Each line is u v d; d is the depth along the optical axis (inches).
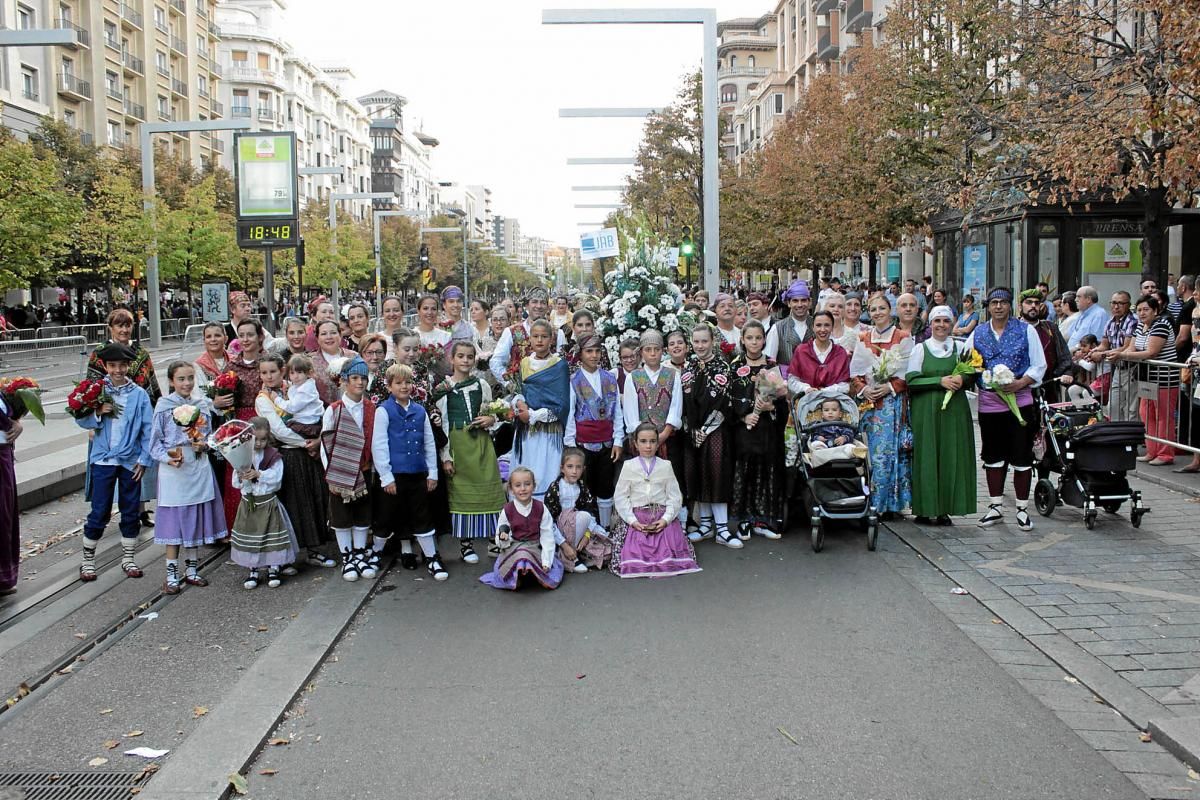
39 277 1288.1
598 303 379.9
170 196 1691.7
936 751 166.1
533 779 158.1
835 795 151.9
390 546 313.3
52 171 1071.6
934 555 287.7
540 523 269.7
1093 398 327.0
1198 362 381.1
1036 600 243.3
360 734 176.1
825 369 311.9
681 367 318.3
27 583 277.3
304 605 255.4
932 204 838.5
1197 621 225.3
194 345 828.6
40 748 173.5
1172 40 455.2
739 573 276.4
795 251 1241.4
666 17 562.6
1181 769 159.6
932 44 849.5
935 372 314.0
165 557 306.2
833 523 332.8
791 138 1327.5
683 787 154.8
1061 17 557.3
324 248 2050.9
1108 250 872.3
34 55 1759.4
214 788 155.9
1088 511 310.7
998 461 320.8
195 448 266.1
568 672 203.3
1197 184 443.2
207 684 201.9
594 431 305.6
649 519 279.6
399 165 4948.3
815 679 197.5
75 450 467.8
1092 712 181.3
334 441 272.5
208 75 2672.2
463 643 222.5
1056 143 526.3
